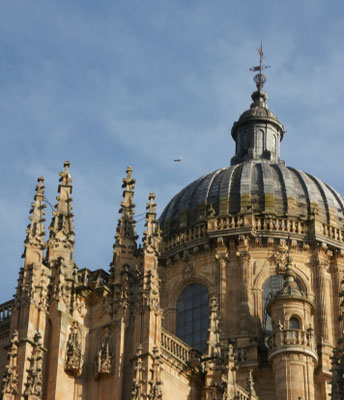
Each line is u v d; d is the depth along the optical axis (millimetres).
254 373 76312
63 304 55719
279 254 82750
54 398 53188
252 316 80000
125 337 55906
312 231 83750
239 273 81750
